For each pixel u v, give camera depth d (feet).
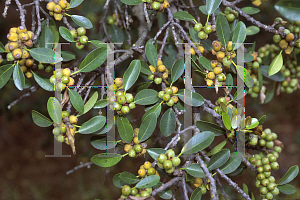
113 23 4.29
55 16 3.34
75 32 3.34
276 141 3.73
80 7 5.19
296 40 3.41
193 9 3.94
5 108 8.98
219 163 3.25
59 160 10.60
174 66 3.34
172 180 3.29
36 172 10.22
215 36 3.42
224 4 3.48
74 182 9.79
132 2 3.35
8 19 9.18
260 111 9.78
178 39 3.72
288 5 3.12
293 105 11.94
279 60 3.46
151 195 3.19
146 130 3.24
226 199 3.55
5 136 11.00
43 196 9.48
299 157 10.10
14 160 10.57
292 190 3.49
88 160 6.07
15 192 9.55
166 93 3.28
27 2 7.85
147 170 3.20
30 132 11.30
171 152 3.19
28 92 3.61
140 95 3.28
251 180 8.57
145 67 3.30
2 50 3.26
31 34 3.28
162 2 3.37
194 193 3.32
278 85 4.10
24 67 3.38
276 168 3.52
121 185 3.37
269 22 6.64
